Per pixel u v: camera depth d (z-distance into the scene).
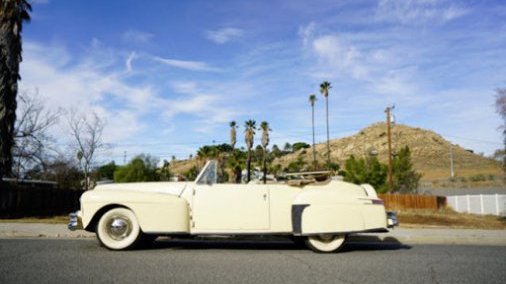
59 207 31.45
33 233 12.70
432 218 27.42
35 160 30.45
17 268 6.86
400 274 6.80
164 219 8.76
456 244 12.46
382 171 43.69
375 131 169.75
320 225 8.90
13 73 22.44
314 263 7.67
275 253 8.91
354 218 9.02
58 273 6.51
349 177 44.72
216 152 65.62
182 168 111.06
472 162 126.56
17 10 22.64
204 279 6.23
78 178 40.78
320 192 9.08
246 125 68.44
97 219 8.99
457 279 6.49
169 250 9.05
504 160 25.81
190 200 8.98
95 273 6.54
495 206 34.34
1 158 21.88
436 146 146.75
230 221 8.92
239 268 7.08
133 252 8.60
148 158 56.16
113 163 62.12
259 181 9.52
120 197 8.77
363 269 7.17
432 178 91.62
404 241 13.20
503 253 9.55
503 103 25.25
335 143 171.50
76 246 9.52
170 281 6.08
